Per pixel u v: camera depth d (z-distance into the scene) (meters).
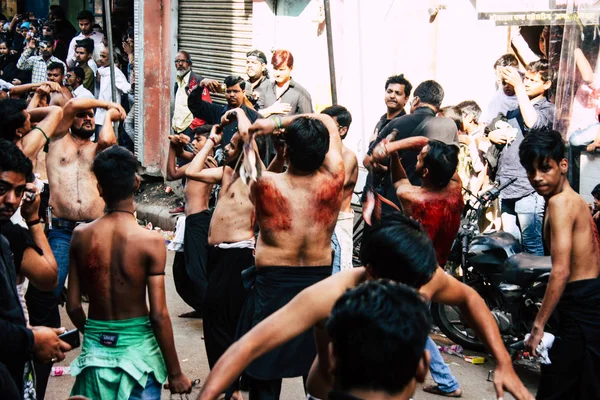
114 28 12.72
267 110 6.52
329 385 2.89
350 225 5.52
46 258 3.67
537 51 7.36
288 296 4.05
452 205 4.68
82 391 3.71
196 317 6.67
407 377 1.93
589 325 3.94
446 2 7.41
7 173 3.11
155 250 3.67
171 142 6.19
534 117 6.40
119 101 11.45
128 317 3.70
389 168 5.57
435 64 7.56
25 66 12.62
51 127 4.73
